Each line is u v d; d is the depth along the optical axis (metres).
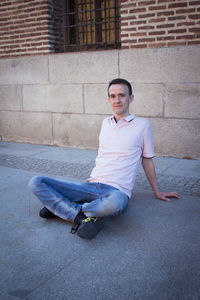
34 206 3.10
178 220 2.69
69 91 5.61
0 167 4.56
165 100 4.74
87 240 2.38
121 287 1.81
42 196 2.53
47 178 2.58
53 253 2.21
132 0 4.77
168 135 4.85
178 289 1.78
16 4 5.95
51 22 5.76
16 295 1.76
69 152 5.45
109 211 2.36
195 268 1.98
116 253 2.19
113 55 5.01
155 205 3.02
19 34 6.07
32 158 5.05
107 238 2.41
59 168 4.41
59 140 5.98
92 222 2.33
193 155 4.71
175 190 3.42
